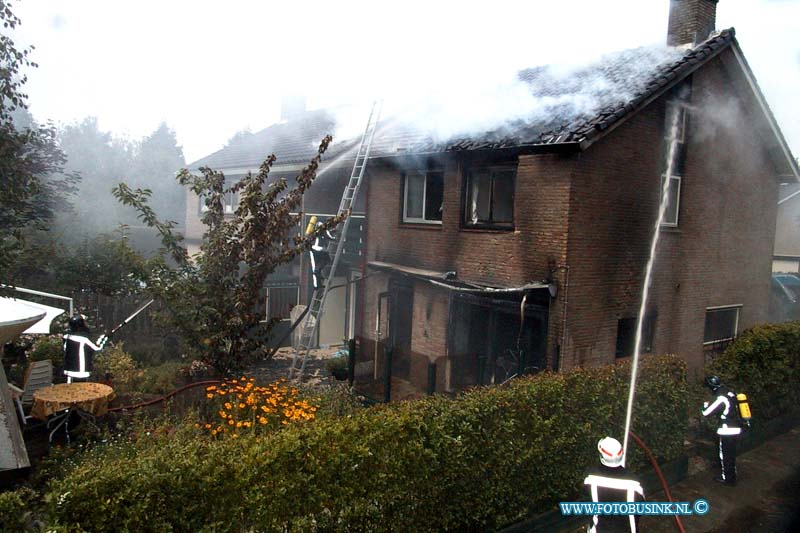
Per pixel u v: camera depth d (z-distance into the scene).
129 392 8.71
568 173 9.08
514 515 5.89
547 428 6.11
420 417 5.19
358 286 13.21
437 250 11.29
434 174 11.58
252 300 8.02
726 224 12.45
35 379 8.47
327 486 4.51
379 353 12.57
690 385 8.62
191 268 8.05
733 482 7.81
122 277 13.37
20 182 9.55
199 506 3.94
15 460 5.90
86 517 3.58
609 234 9.79
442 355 11.16
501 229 10.14
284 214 8.09
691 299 11.73
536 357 9.78
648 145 10.37
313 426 4.80
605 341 9.88
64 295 12.30
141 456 4.09
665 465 7.67
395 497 4.87
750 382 9.41
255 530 4.16
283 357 14.07
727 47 10.95
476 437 5.49
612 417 6.83
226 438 4.68
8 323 6.34
